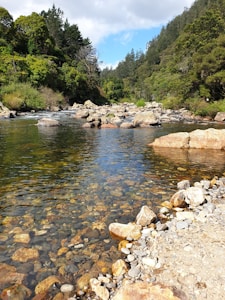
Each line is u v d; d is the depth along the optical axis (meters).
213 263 4.00
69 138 17.34
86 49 88.25
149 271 3.95
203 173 9.98
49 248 4.77
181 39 76.06
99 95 79.88
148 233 5.16
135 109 43.19
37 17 71.31
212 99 39.59
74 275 4.04
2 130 20.22
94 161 11.44
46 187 8.09
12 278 3.97
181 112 38.50
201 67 39.28
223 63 38.22
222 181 8.70
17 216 6.08
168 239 4.82
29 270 4.16
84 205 6.77
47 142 15.70
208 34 61.91
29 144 14.92
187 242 4.66
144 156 12.62
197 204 6.56
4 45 60.31
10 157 11.82
